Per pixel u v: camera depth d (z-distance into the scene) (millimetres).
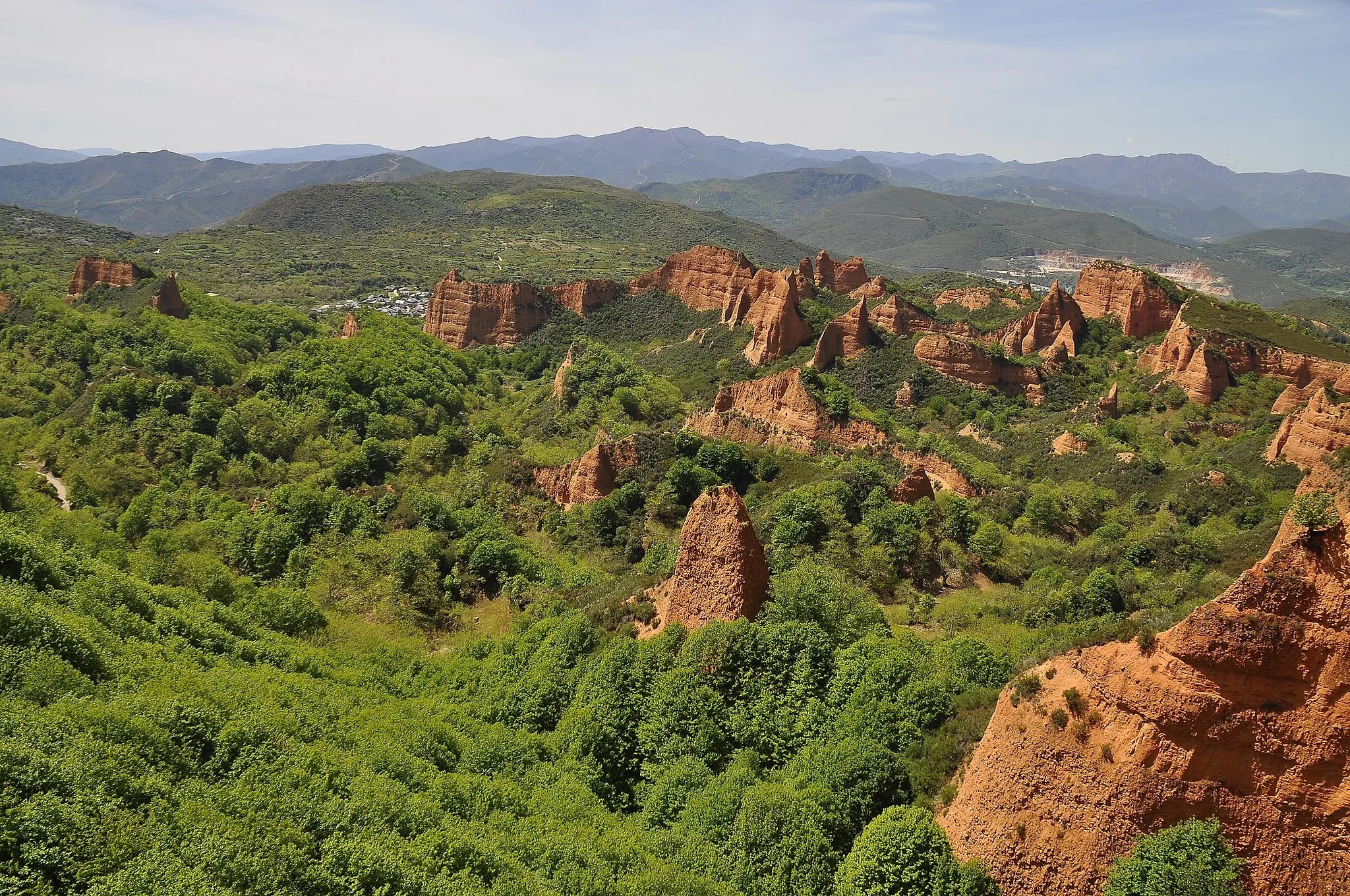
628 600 59469
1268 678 26609
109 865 29328
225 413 111438
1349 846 25312
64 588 54062
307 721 46031
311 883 31453
